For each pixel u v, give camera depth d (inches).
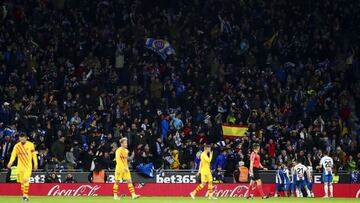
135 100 2765.7
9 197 2128.4
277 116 2738.7
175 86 2839.6
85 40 2999.5
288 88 2886.3
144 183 2388.0
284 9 3302.2
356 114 2933.1
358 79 3031.5
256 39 3134.8
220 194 2388.0
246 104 2748.5
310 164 2459.4
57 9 3159.5
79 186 2337.6
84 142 2444.6
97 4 3201.3
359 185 2448.3
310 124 2755.9
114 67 2989.7
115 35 3090.6
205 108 2751.0
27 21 3016.7
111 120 2598.4
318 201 2080.5
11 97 2623.0
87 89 2741.1
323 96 2878.9
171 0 3334.2
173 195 2388.0
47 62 2859.3
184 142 2539.4
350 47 3171.8
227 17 3235.7
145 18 3193.9
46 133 2448.3
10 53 2815.0
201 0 3292.3
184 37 3107.8
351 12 3294.8
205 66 2989.7
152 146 2477.9
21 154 1818.4
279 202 1972.2
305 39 3147.1
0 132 2416.3
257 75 2957.7
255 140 2502.5
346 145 2650.1
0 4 3036.4
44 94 2640.3
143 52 3080.7
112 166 2405.3
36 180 2337.6
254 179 2174.0
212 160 2448.3
